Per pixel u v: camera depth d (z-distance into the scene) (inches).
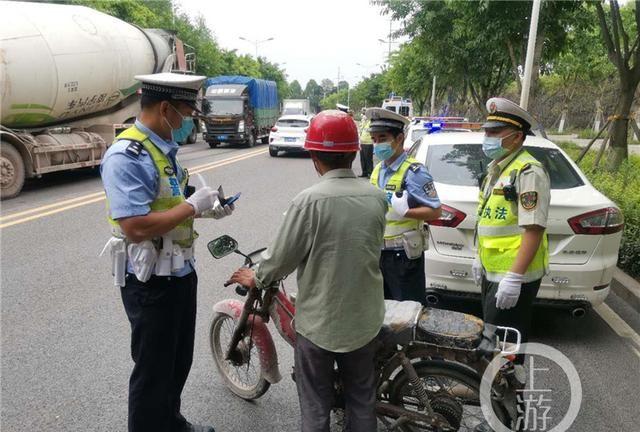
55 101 391.5
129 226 87.4
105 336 158.1
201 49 1296.8
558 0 417.4
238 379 132.7
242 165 574.9
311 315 88.4
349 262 85.0
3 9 368.5
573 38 570.6
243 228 289.1
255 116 847.1
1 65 344.5
